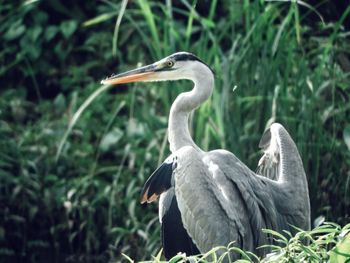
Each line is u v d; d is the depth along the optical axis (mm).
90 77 16312
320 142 12594
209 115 12609
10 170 14609
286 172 10250
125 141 14797
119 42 16547
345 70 13820
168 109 13172
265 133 10883
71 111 15211
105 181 14266
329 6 15117
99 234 13555
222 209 9422
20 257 13930
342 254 7859
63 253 13773
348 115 13352
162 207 9703
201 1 16547
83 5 17172
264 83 12727
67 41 16828
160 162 12469
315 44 14430
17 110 15672
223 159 9734
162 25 13656
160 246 12727
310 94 12797
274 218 9711
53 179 14281
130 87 15211
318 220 11617
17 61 16125
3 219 14000
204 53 13148
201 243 9414
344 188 12703
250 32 12734
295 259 7887
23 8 16578
